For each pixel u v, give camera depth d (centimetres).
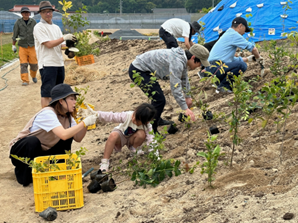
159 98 452
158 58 437
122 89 834
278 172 317
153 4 11269
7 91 967
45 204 334
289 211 252
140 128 414
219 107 539
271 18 1117
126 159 454
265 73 594
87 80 1009
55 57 610
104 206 337
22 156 382
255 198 285
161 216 297
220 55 580
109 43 1627
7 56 1723
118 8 11306
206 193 317
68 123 400
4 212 340
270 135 395
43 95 615
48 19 600
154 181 362
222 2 1288
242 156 372
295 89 331
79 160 344
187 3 9588
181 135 488
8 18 4409
